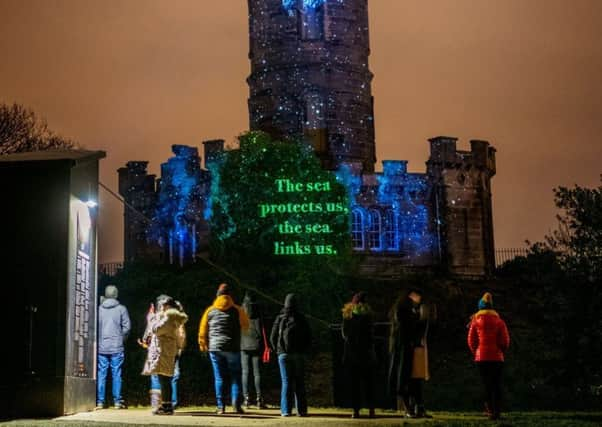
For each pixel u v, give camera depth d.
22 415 14.25
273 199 42.12
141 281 39.00
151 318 16.16
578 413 16.33
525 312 35.66
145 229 50.28
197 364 27.47
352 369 14.87
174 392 16.52
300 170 42.56
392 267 47.25
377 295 39.72
